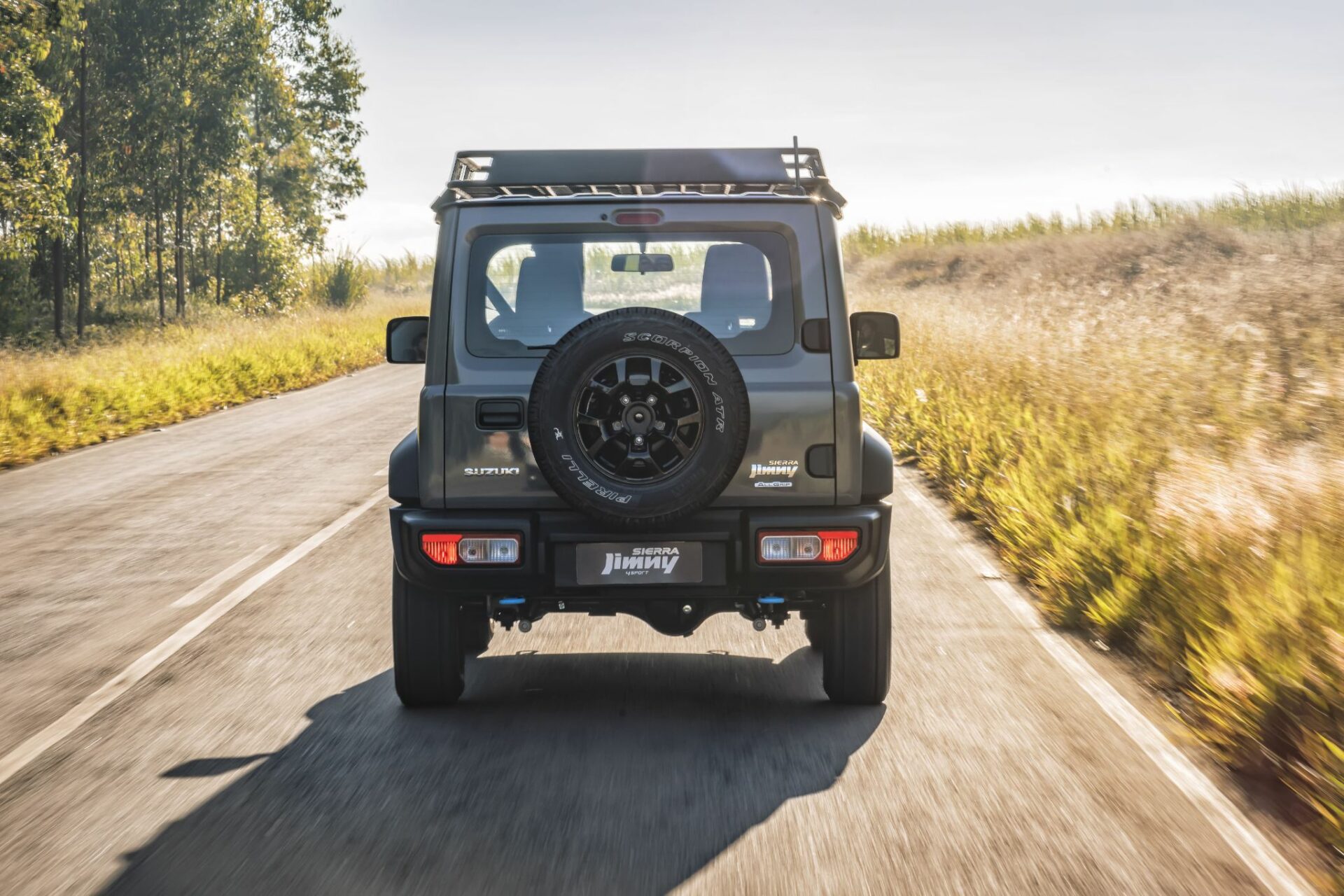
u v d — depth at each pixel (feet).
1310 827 14.25
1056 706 19.12
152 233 205.67
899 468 46.88
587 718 18.97
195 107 163.12
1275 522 25.63
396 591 19.06
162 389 73.15
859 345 20.58
